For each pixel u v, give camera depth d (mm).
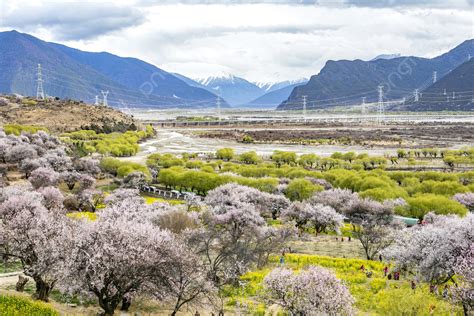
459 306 41156
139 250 34125
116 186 114625
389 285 50781
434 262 46219
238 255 54094
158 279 36562
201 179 110000
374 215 72500
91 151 167625
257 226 63969
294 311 36781
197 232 53125
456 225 49031
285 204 89812
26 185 93562
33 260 39812
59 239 38344
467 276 39562
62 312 36156
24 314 32625
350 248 70812
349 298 37000
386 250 56719
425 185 104000
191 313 41000
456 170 142125
